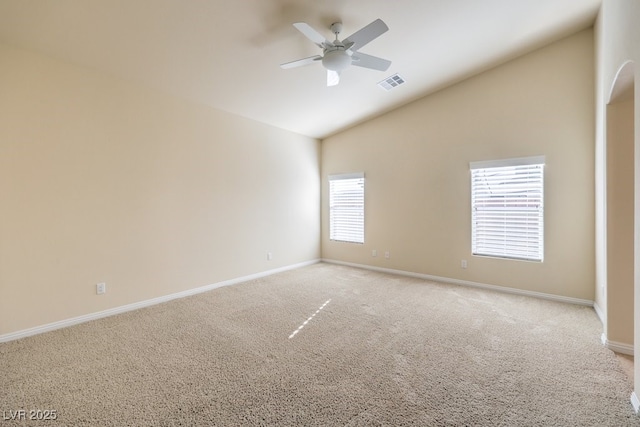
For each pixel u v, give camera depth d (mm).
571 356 2229
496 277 3908
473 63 3723
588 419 1578
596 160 3152
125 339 2541
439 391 1823
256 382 1924
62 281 2795
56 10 2180
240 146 4430
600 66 2820
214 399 1756
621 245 2309
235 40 2773
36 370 2062
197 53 2898
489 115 3916
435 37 3131
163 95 3551
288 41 2867
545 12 2914
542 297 3586
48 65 2711
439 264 4391
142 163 3357
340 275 4785
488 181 3955
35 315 2645
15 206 2537
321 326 2807
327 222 5832
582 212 3342
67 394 1803
